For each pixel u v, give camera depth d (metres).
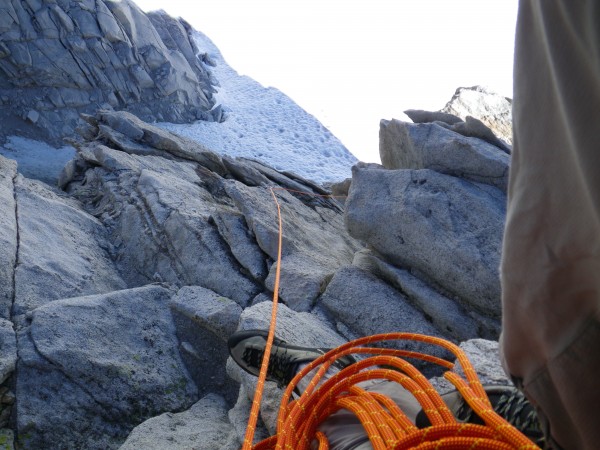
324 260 4.39
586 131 0.77
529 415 1.32
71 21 16.20
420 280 3.79
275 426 2.41
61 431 3.15
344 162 20.52
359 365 1.71
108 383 3.34
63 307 3.58
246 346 2.26
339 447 1.54
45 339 3.35
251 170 7.25
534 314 0.95
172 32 20.58
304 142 21.17
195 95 19.89
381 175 4.01
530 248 0.92
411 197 3.80
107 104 17.06
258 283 4.21
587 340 0.89
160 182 5.23
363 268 4.04
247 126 21.12
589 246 0.83
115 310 3.73
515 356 1.04
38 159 14.95
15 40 15.34
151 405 3.38
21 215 4.53
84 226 4.95
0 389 3.15
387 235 3.85
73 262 4.35
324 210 6.59
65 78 16.12
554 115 0.85
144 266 4.72
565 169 0.85
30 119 15.55
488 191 3.76
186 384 3.56
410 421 1.55
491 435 1.30
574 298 0.89
